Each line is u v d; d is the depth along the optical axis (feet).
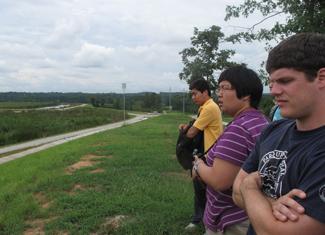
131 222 21.68
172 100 324.39
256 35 41.19
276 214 5.62
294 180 5.90
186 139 17.08
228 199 10.21
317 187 5.44
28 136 120.98
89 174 34.81
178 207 23.88
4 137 109.60
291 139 6.20
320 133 5.82
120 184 30.48
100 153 50.60
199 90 17.89
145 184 30.07
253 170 7.23
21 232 21.93
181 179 32.68
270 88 6.10
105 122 193.98
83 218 22.93
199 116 16.89
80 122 171.94
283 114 5.97
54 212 24.52
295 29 32.96
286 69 5.82
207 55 134.10
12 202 27.84
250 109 10.32
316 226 5.33
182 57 138.92
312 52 5.67
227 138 9.94
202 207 17.01
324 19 32.04
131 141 67.15
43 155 59.47
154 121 160.25
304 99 5.77
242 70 10.35
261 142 7.11
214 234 10.71
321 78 5.73
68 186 30.68
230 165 9.81
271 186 6.25
